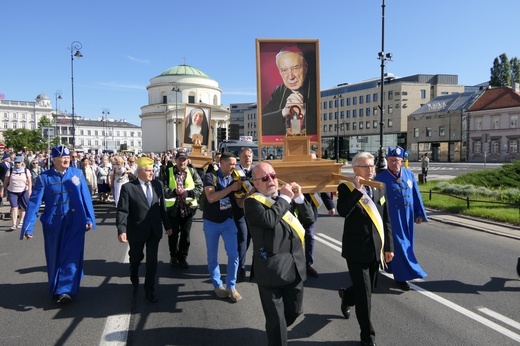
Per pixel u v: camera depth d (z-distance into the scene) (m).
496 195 14.73
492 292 5.41
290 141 4.86
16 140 78.38
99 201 16.00
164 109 74.88
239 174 5.38
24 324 4.49
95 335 4.22
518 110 53.38
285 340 3.27
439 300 5.13
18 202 10.61
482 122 57.97
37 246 8.52
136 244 5.40
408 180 5.75
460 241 8.55
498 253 7.52
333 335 4.18
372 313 4.73
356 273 3.95
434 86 77.06
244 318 4.64
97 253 7.83
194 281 6.04
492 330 4.26
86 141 125.62
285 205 3.40
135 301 5.20
